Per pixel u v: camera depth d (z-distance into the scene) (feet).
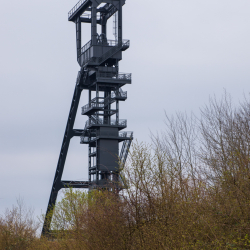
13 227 342.85
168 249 160.97
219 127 239.30
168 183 181.98
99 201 208.85
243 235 156.35
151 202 179.42
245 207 161.38
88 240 207.51
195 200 170.19
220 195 173.06
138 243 180.55
